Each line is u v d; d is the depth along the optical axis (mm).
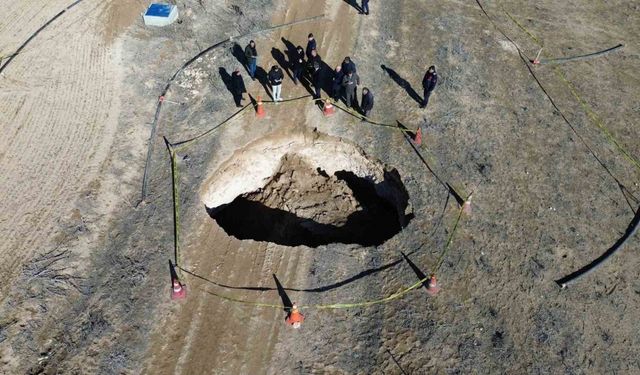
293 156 16906
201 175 14875
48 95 16125
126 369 11305
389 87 17938
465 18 21172
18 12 18594
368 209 16812
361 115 16922
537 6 22266
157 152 15258
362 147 16078
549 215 14883
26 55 17188
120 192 14219
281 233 16031
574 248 14211
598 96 18438
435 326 12492
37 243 12922
